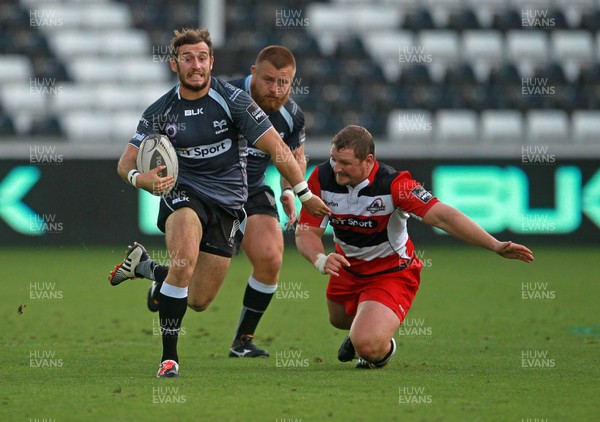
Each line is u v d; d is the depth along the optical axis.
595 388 20.80
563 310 36.94
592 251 60.81
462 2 81.25
